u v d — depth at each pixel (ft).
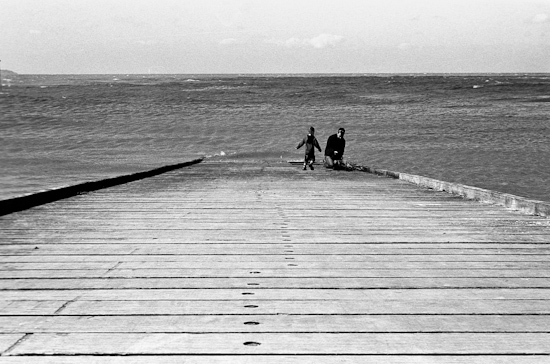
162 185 40.55
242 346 10.12
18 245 19.25
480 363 9.44
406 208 28.78
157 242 19.81
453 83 385.50
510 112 149.38
